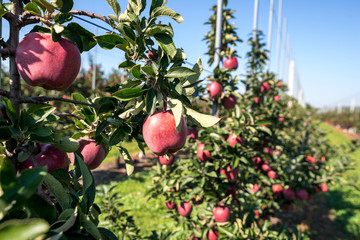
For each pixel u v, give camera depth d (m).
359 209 7.79
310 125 9.78
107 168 10.32
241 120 3.32
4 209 0.54
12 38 0.97
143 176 9.22
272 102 5.60
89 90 9.13
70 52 1.02
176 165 3.85
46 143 1.04
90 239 0.79
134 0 1.24
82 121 1.45
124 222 3.51
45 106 1.02
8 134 0.93
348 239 5.99
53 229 0.73
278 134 5.41
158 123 1.22
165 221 5.79
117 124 1.31
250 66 5.58
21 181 0.58
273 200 5.14
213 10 4.44
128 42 1.20
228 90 3.49
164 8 1.12
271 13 8.56
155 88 1.19
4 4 0.96
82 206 0.86
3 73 6.57
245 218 3.27
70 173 1.23
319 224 6.81
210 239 3.26
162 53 1.21
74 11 1.05
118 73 11.86
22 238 0.52
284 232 3.19
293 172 5.33
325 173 5.57
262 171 4.89
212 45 4.39
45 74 0.97
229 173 3.22
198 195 3.39
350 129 36.53
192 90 1.39
